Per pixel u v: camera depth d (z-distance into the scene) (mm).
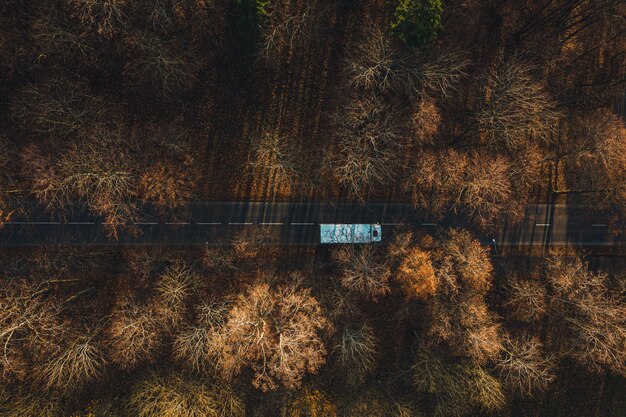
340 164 37156
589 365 39031
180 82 35250
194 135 41281
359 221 43625
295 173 39406
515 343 38031
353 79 33688
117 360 34594
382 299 42125
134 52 33625
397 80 34250
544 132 37438
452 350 36438
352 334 35562
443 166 34938
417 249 34750
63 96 32781
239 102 41438
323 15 38656
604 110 41031
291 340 32312
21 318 32125
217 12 33469
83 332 35719
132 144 34375
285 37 35969
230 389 36562
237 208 42531
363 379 38344
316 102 41969
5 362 31672
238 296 34688
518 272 44594
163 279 35438
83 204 40594
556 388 44656
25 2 32219
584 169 39719
